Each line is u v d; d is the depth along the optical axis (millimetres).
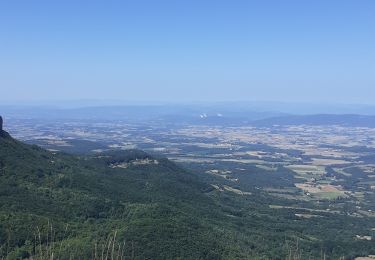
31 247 128375
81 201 167750
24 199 160500
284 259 168250
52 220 146000
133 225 148250
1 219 138750
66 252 126875
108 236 139125
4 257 125312
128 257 130000
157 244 141125
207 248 148250
